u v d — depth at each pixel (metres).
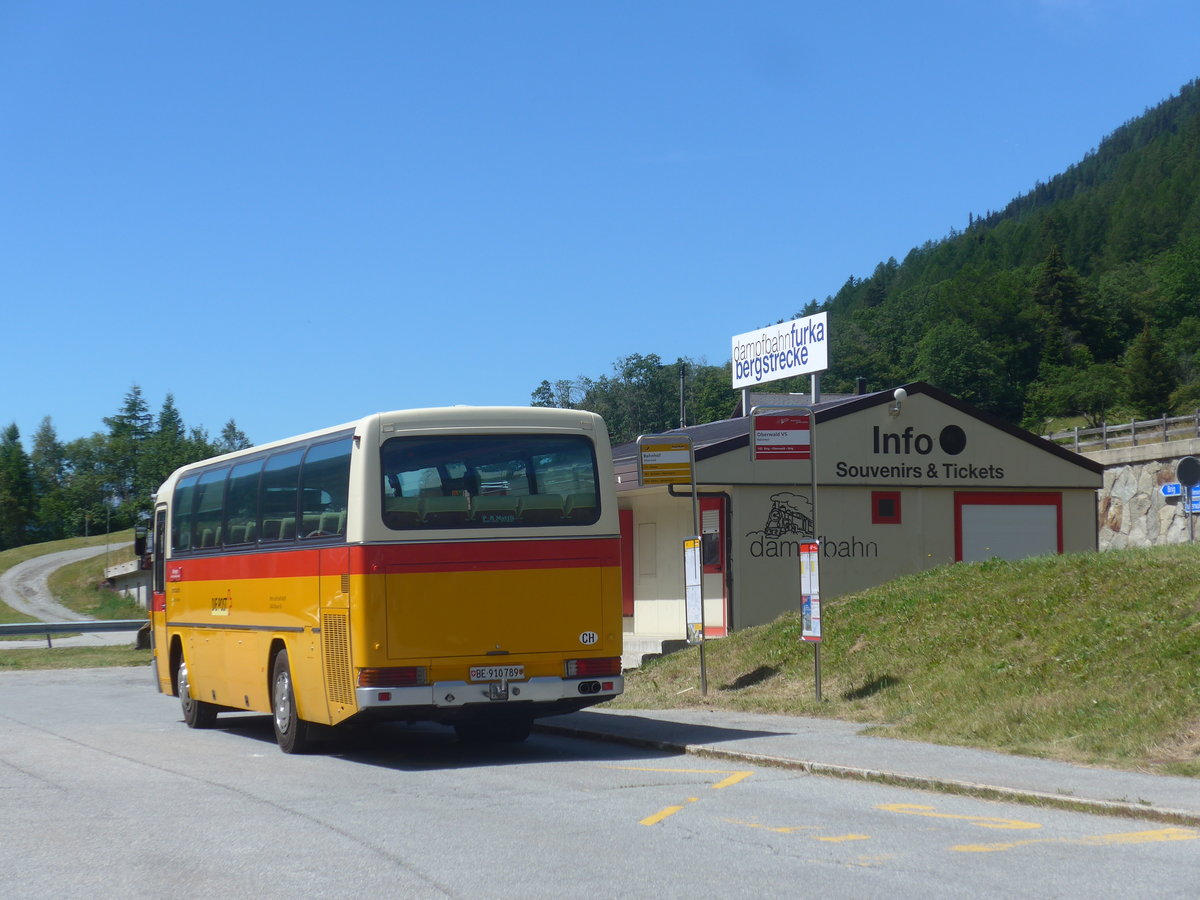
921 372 130.62
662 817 8.81
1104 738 10.86
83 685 25.42
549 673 12.35
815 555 14.70
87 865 7.58
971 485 26.44
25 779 11.43
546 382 122.00
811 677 15.86
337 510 12.39
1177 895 6.34
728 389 117.62
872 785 10.08
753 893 6.53
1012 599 15.60
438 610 12.00
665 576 25.34
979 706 12.73
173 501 17.98
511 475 12.48
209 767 12.29
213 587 16.06
